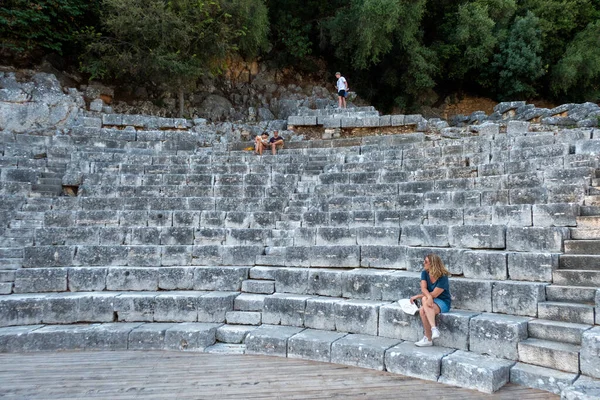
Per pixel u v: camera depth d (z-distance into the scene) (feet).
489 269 22.70
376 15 69.10
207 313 25.63
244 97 78.69
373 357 19.77
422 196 33.04
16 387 17.66
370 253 27.25
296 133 59.72
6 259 28.71
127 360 21.26
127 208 36.17
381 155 45.65
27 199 35.24
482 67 85.35
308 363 20.68
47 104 54.24
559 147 35.12
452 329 19.83
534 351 17.26
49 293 27.04
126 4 56.65
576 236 23.11
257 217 34.81
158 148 52.37
